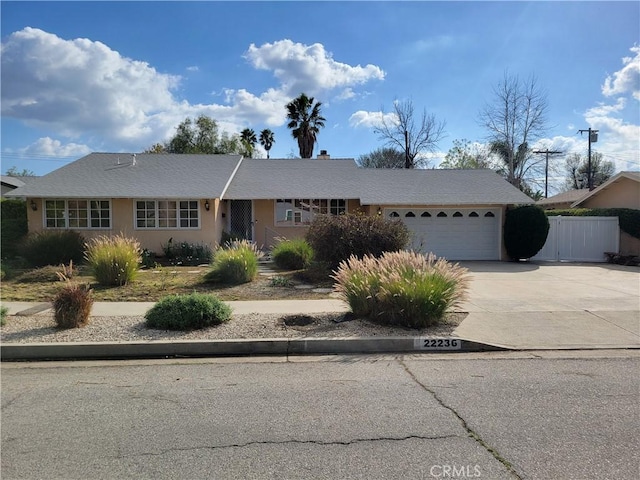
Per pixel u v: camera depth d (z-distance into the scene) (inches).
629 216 714.2
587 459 132.5
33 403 178.7
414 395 185.2
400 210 737.6
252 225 793.6
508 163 1473.9
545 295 408.2
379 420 160.1
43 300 384.2
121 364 235.6
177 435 149.5
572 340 272.5
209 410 170.4
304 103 1669.5
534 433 149.3
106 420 161.8
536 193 1708.9
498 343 263.1
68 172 761.6
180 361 240.5
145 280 484.7
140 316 321.7
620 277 534.0
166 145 1574.8
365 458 133.6
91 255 472.1
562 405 173.6
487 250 743.7
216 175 776.3
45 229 669.9
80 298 289.4
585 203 931.3
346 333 272.2
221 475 125.0
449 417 162.4
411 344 260.8
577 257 735.1
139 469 128.3
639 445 140.9
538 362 234.1
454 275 300.8
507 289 443.5
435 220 738.2
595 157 2154.3
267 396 185.0
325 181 823.1
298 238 633.0
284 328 283.9
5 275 491.5
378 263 325.1
